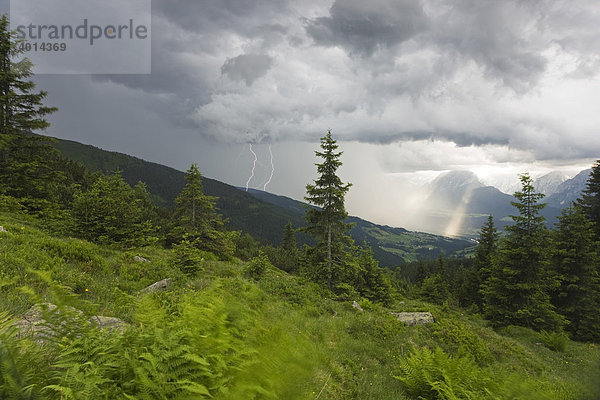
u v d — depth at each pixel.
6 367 1.73
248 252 51.44
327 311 12.07
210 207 29.89
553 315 19.89
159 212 52.94
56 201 20.95
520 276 22.27
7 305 4.19
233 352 2.71
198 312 2.89
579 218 23.31
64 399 1.78
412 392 5.08
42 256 8.19
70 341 2.42
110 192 17.08
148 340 2.48
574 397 3.95
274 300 10.96
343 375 5.41
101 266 9.48
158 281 9.77
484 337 12.69
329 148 21.22
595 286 21.98
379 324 10.09
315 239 21.69
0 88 19.00
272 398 2.25
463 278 48.09
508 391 3.96
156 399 1.91
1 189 17.61
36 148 20.25
